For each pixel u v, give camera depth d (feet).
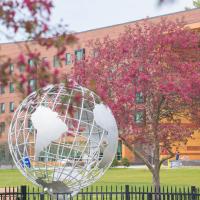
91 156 54.54
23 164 54.39
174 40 76.64
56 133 51.24
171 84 69.82
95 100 54.90
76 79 75.51
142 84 72.49
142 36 76.69
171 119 77.36
